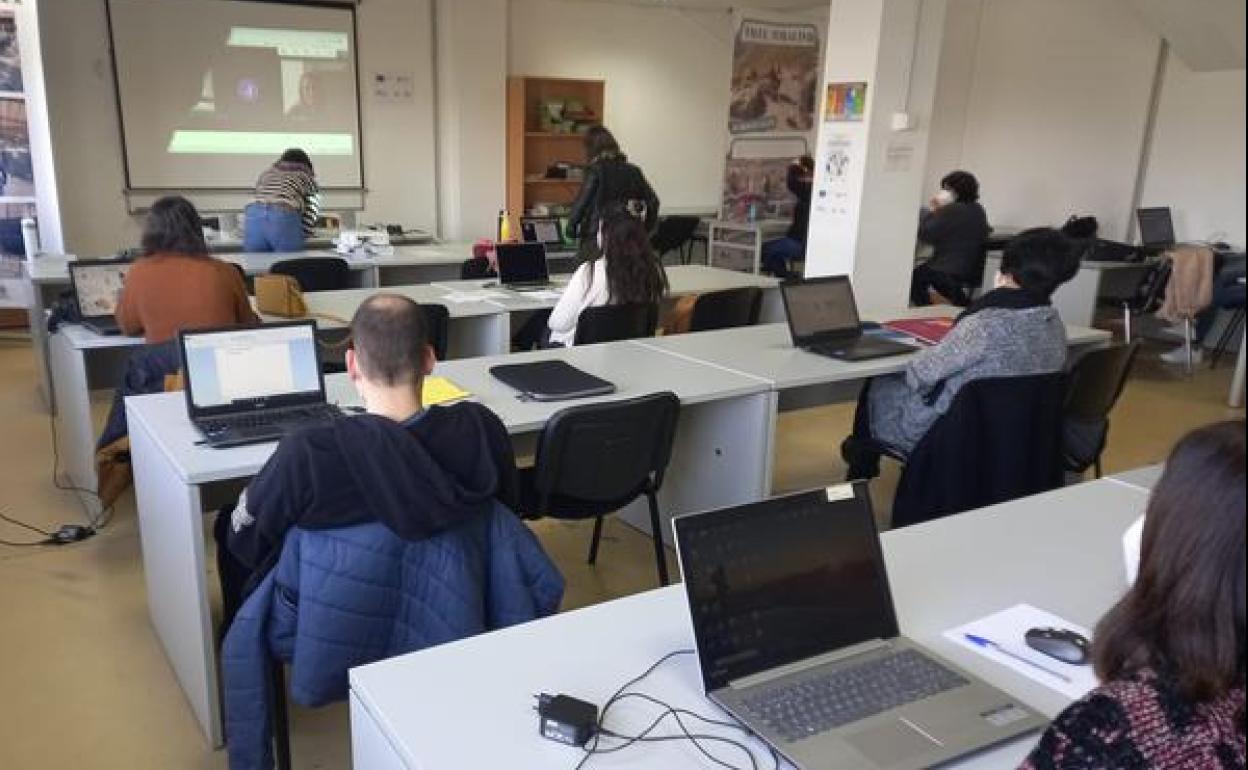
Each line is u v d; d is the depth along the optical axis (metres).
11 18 5.95
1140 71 7.47
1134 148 7.60
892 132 5.31
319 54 7.18
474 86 7.74
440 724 1.20
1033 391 2.79
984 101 8.74
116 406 3.18
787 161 8.59
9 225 6.23
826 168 5.52
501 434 1.84
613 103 8.98
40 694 2.40
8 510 3.52
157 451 2.19
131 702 2.37
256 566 1.82
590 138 5.69
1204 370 6.40
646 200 5.78
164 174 6.80
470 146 7.84
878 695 1.26
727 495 3.11
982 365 2.83
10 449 4.17
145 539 2.53
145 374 3.13
